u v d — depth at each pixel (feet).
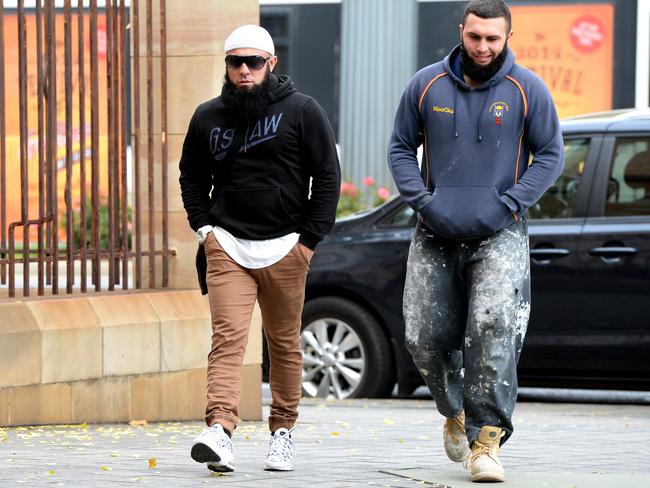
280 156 72.79
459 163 71.10
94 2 98.73
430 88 72.13
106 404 97.50
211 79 104.27
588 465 79.82
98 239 101.09
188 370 103.19
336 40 248.11
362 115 245.86
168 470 73.67
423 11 245.04
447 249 72.95
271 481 69.77
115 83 101.19
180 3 104.47
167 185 105.09
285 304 74.38
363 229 134.21
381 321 132.87
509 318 70.90
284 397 75.51
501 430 71.20
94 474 71.56
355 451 85.66
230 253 73.15
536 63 240.53
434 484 70.03
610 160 124.98
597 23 238.27
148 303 101.45
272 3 249.55
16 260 96.22
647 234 121.60
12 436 87.92
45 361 93.30
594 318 123.03
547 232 124.77
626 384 124.06
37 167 104.68
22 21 94.99
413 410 121.29
